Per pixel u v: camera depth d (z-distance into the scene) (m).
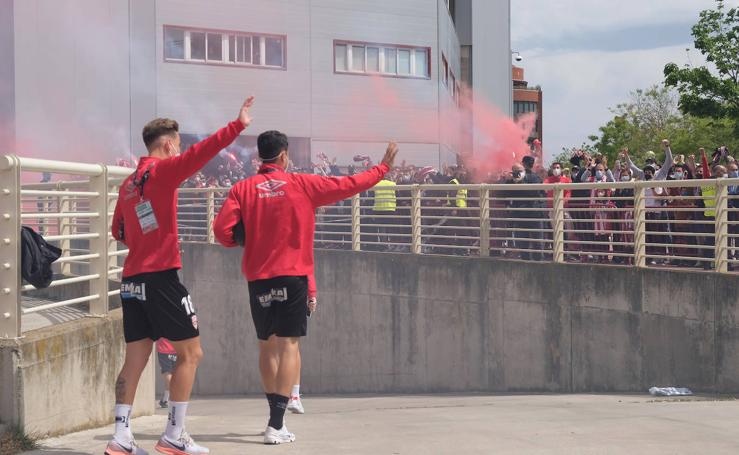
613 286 12.62
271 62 30.89
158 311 5.38
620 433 6.42
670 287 11.77
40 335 6.39
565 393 13.24
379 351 16.81
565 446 5.85
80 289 8.63
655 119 62.97
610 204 13.98
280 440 6.09
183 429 5.59
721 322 11.06
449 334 15.49
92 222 7.44
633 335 12.34
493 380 14.70
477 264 14.94
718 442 6.00
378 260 16.73
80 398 6.83
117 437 5.41
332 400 15.39
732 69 28.20
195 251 20.16
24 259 6.26
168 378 11.18
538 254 14.91
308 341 17.95
